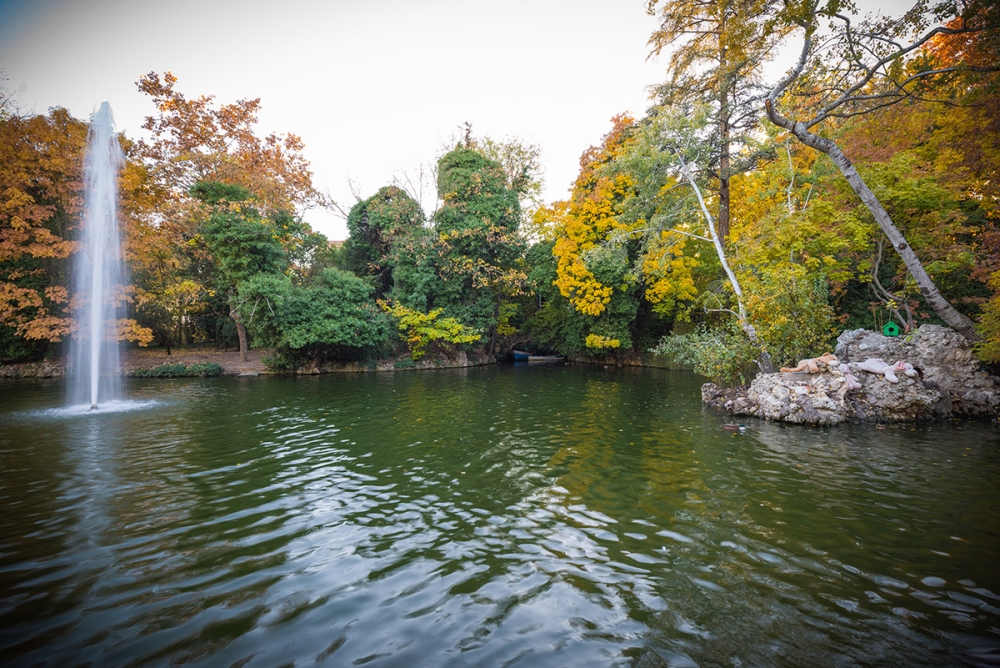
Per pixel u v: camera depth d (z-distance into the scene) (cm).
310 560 544
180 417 1382
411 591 478
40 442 1080
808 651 388
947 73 1263
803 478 844
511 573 516
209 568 523
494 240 3291
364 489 791
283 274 2816
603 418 1409
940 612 446
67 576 502
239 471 883
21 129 2302
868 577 511
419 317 3041
